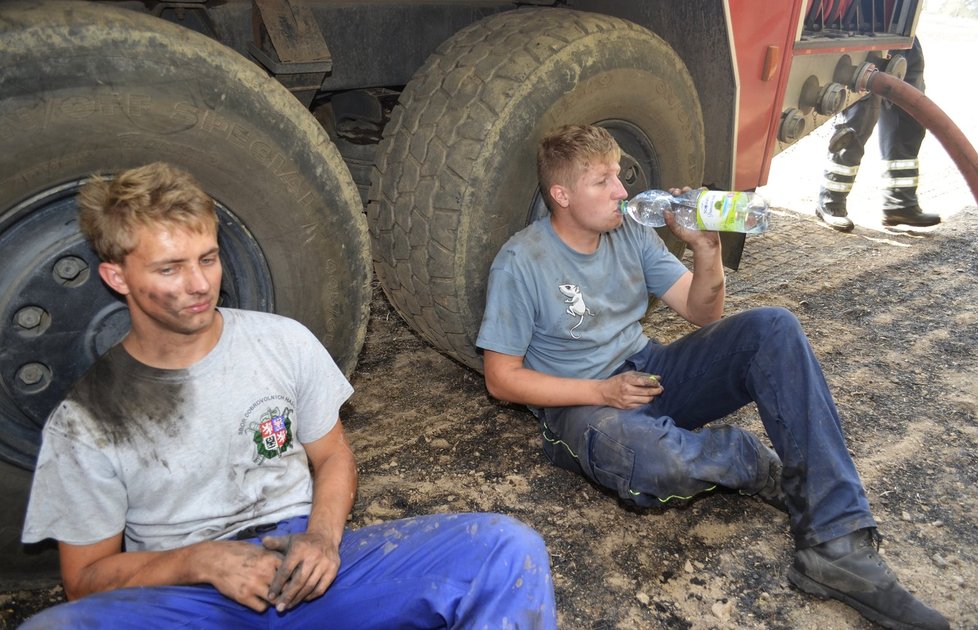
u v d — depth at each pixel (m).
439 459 2.72
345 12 2.62
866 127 4.74
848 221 5.07
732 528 2.44
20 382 1.88
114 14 1.72
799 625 2.09
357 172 3.24
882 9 4.45
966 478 2.72
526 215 2.63
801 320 3.84
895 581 2.04
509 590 1.54
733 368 2.33
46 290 1.83
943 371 3.43
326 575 1.52
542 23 2.63
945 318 3.94
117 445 1.52
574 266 2.39
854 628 2.09
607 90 2.66
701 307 2.49
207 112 1.87
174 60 1.78
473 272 2.58
